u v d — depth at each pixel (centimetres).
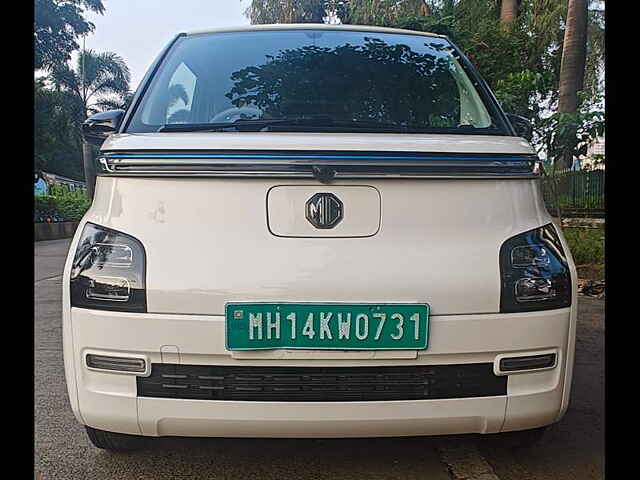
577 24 1119
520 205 197
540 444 253
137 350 181
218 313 180
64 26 3284
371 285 181
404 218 188
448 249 188
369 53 265
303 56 260
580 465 235
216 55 259
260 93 242
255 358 180
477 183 193
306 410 182
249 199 185
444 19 844
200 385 183
